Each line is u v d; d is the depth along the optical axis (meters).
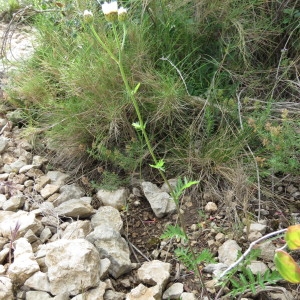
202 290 0.76
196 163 0.98
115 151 0.98
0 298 0.72
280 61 1.10
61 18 1.35
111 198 0.96
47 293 0.74
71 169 1.06
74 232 0.85
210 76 1.15
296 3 1.18
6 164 1.08
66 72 1.08
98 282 0.75
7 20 1.75
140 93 1.03
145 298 0.74
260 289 0.74
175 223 0.91
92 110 1.03
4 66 1.39
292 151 0.93
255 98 1.11
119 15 0.71
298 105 1.07
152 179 1.00
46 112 1.13
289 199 0.93
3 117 1.24
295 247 0.56
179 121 1.05
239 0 1.21
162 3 1.18
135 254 0.85
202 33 1.19
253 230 0.85
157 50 1.14
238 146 0.96
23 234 0.85
